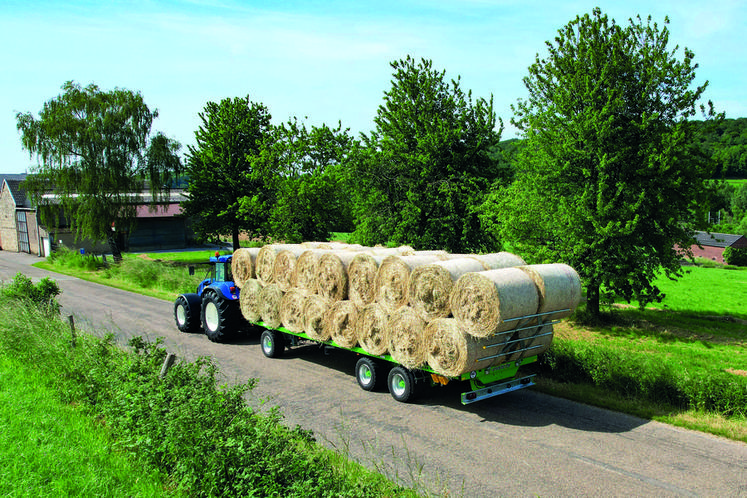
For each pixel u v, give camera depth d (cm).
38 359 877
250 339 1255
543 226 1491
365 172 1861
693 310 1853
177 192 5253
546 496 507
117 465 536
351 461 573
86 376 743
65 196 3056
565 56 1491
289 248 1052
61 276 2641
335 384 892
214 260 1288
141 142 3186
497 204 1575
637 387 796
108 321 1438
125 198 3142
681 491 514
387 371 862
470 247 1811
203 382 623
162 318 1499
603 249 1409
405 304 780
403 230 1802
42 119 2992
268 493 430
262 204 2395
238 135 3114
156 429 533
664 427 686
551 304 736
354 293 867
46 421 649
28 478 503
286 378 926
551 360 901
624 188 1392
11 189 4556
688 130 1368
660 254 1416
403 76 1889
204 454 480
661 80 1386
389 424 705
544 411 751
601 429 680
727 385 729
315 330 934
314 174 2027
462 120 1830
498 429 684
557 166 1448
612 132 1371
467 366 690
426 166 1794
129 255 3825
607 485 528
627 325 1546
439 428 689
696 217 1423
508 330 697
